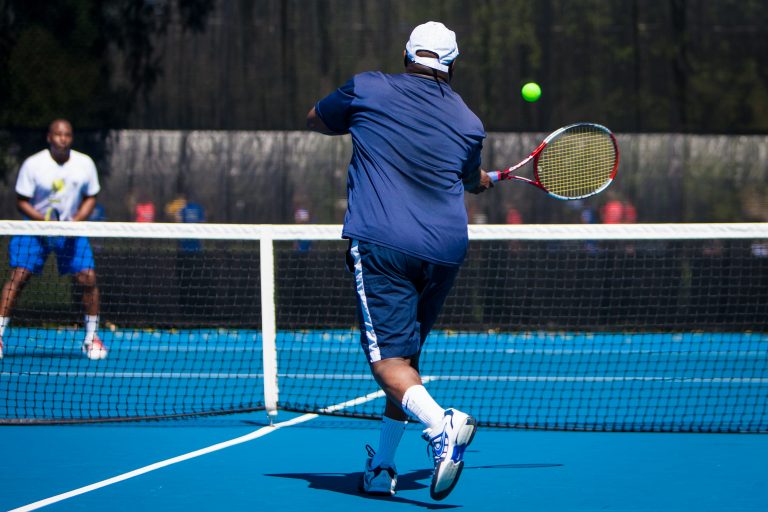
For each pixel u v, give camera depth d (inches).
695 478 490.3
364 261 410.3
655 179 1230.9
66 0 1236.5
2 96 1235.2
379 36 1237.1
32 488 460.4
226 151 1240.2
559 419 677.3
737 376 894.4
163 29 1237.1
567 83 1232.8
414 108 422.0
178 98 1240.8
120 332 1154.7
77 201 942.4
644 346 1099.9
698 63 1234.6
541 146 529.7
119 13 1237.1
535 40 1232.8
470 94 1232.8
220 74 1238.9
